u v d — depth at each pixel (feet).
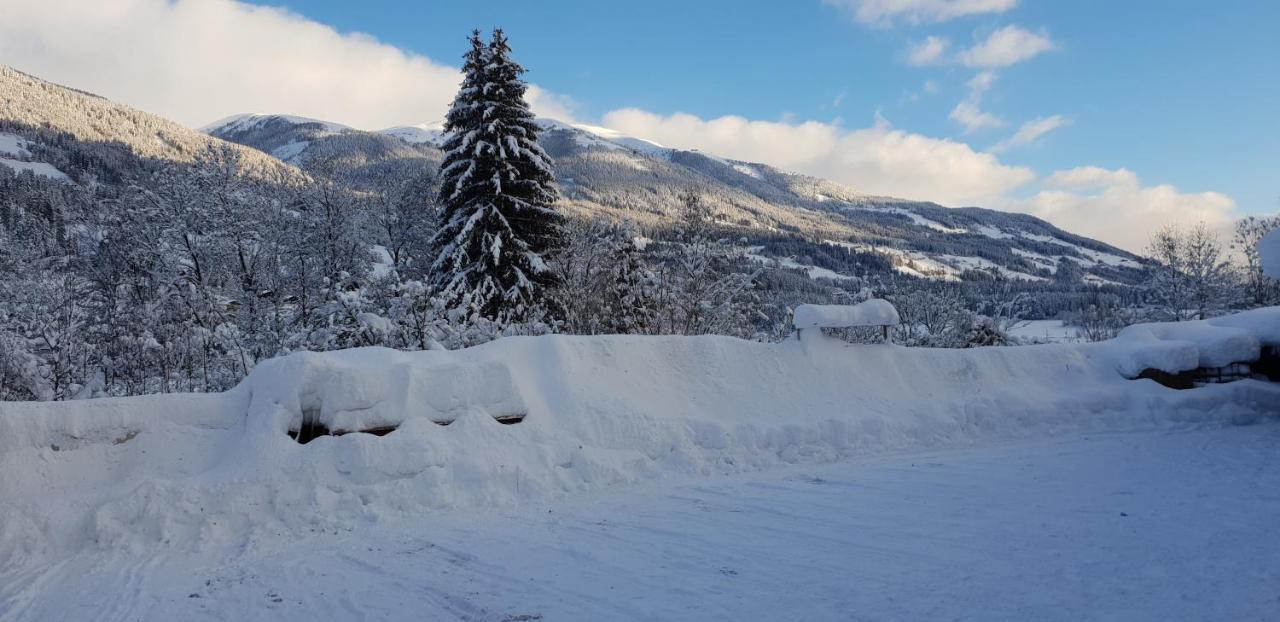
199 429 25.84
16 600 16.81
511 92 68.44
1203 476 26.14
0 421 22.47
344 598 16.48
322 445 24.40
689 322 86.43
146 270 79.87
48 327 69.97
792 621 13.82
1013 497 23.76
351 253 88.94
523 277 66.54
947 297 94.17
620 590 16.17
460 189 66.80
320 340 45.14
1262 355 42.37
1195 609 13.47
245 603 16.35
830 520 21.61
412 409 26.63
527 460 26.89
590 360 33.35
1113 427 37.65
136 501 21.22
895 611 14.05
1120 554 17.13
